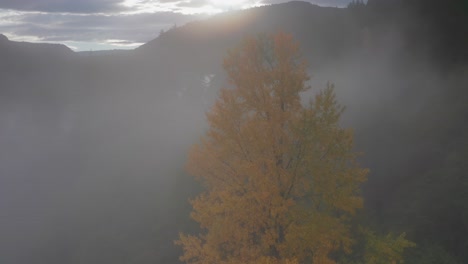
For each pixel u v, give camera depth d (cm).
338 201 952
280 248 962
